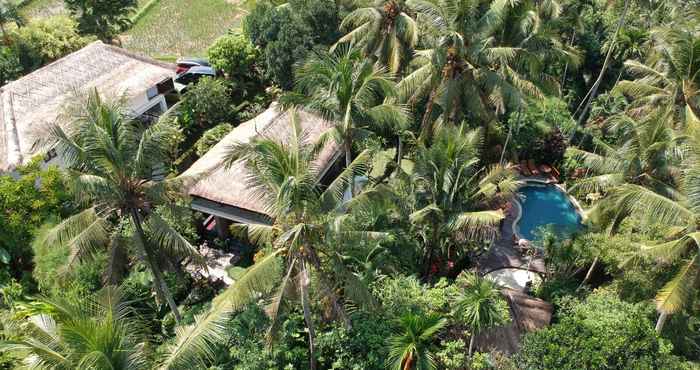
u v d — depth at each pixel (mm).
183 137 35156
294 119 18906
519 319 21719
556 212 32125
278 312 17141
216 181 26266
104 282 18953
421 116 33062
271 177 16781
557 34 32656
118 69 35781
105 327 12625
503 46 27656
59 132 17422
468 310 18422
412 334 17766
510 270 27469
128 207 18672
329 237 17109
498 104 25891
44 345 12547
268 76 40344
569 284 25328
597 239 23641
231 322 19531
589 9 44906
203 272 26562
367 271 20938
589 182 24766
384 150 31641
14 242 23891
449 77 25812
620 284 22562
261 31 39531
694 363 20266
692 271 18469
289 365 18750
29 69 41281
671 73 27109
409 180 23375
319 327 20469
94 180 16859
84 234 18094
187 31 55125
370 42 30281
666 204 18578
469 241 24172
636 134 23594
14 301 21375
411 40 29062
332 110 23172
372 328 19531
